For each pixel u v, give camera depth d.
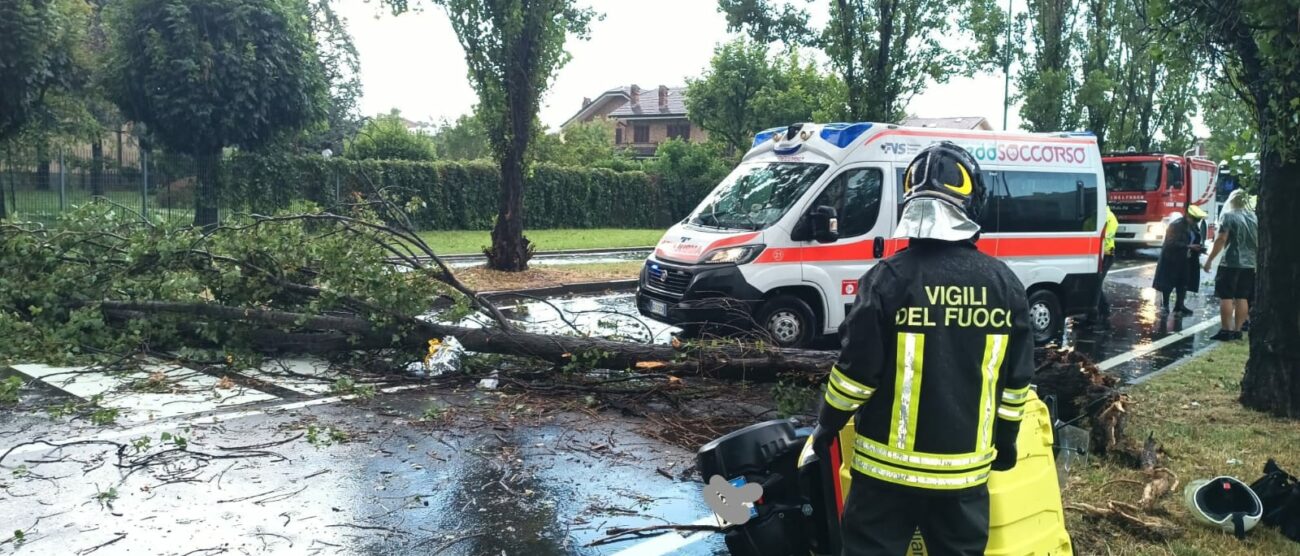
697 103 38.09
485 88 15.98
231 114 21.22
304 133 24.17
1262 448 5.99
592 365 7.12
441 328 7.69
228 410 6.59
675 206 38.50
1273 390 6.88
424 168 28.52
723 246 8.73
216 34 21.30
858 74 16.73
